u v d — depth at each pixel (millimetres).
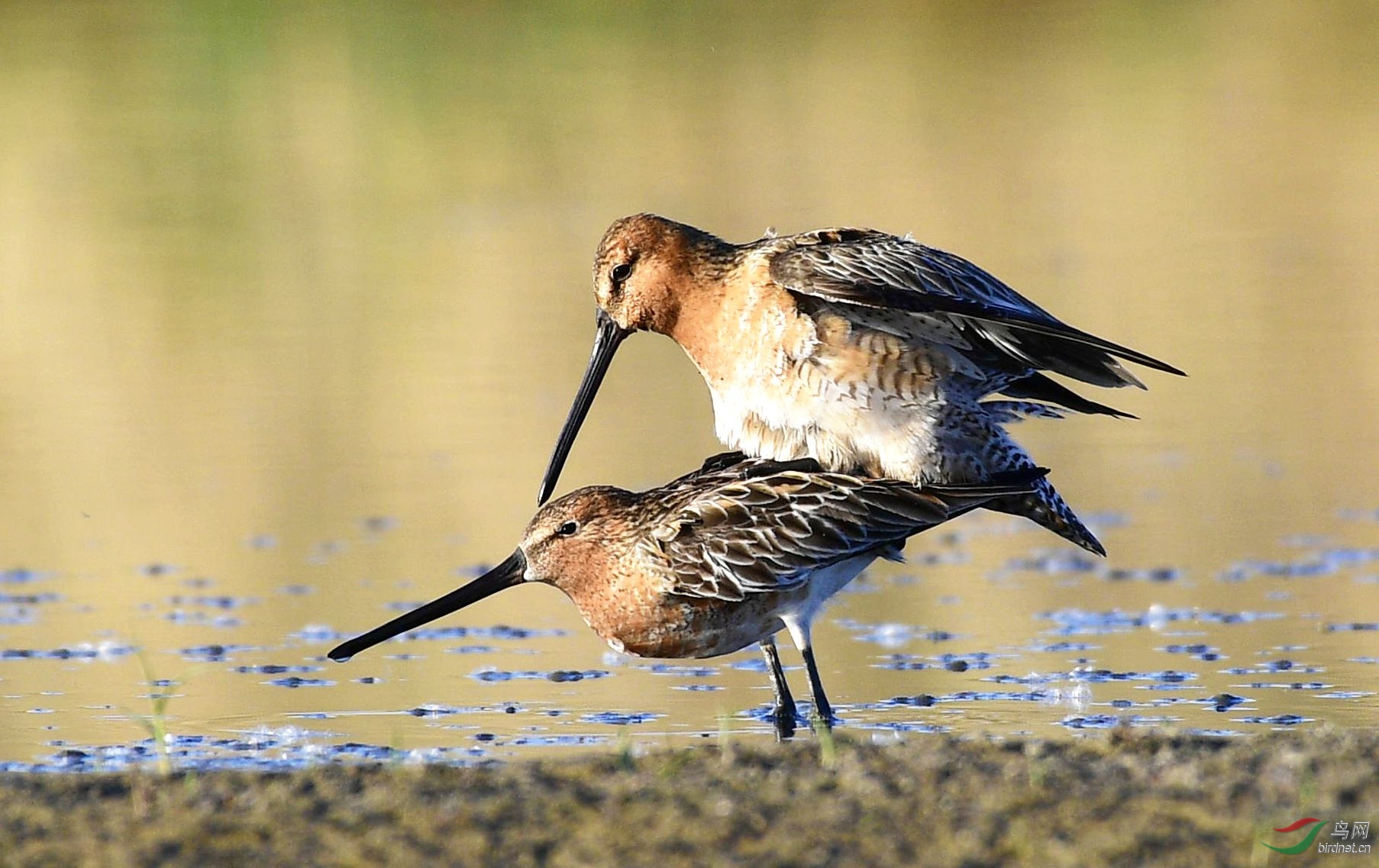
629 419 18688
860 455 10992
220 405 19375
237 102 29141
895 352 10789
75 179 26828
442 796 8055
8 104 28688
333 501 16375
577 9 31625
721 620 10945
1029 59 31391
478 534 15438
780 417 11031
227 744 10258
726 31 31906
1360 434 18000
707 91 29812
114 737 10500
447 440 18016
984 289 10828
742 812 7773
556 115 28656
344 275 23656
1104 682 11367
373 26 30703
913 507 10867
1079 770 8195
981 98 29781
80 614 13438
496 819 7770
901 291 10578
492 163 27250
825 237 11047
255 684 11664
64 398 19656
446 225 25453
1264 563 14281
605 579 11008
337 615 13344
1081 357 10953
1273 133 28625
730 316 11062
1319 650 12031
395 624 11195
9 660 12273
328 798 8070
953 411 10914
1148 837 7395
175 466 17547
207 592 14008
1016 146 28031
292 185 26734
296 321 22125
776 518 10766
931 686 11422
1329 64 31297
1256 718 10453
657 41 31297
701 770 8430
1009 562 14742
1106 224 25172
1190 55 31766
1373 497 16062
